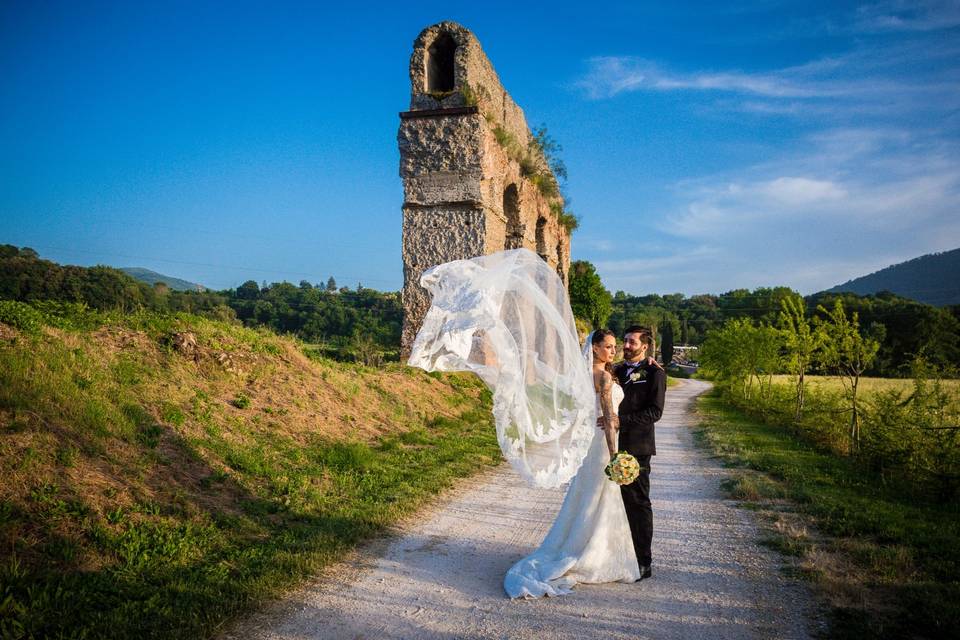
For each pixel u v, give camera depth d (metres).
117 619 3.40
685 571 4.54
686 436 13.59
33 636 3.14
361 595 4.07
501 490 7.41
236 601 3.81
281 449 7.55
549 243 28.53
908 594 3.85
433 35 19.16
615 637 3.42
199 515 5.10
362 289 87.00
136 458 5.65
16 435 4.93
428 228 18.83
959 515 6.42
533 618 3.69
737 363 23.75
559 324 4.36
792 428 15.20
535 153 24.12
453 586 4.25
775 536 5.36
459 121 18.61
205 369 8.76
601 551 4.31
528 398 4.28
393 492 6.85
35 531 4.10
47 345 6.83
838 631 3.38
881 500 6.95
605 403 4.36
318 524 5.51
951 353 11.15
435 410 13.09
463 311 4.25
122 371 7.27
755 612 3.72
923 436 8.43
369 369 13.77
